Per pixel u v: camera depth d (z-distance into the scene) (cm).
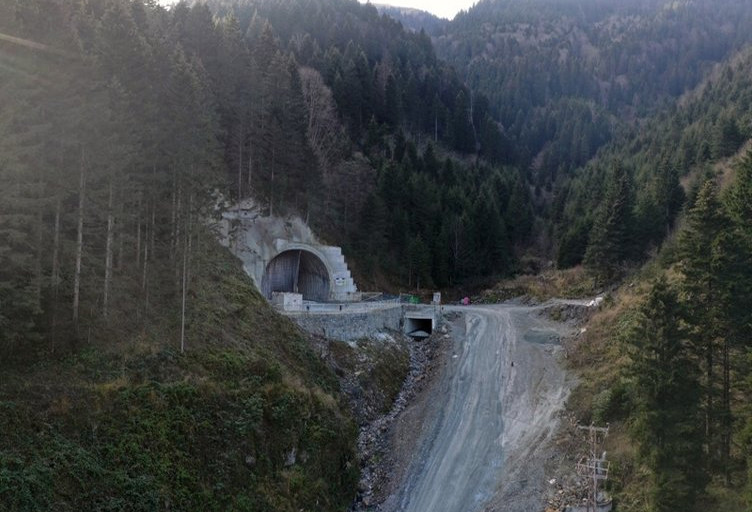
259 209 5962
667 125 12150
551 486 3447
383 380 4684
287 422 3231
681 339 2931
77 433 2384
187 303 3700
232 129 5828
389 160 8869
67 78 2708
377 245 7725
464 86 14725
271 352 3866
